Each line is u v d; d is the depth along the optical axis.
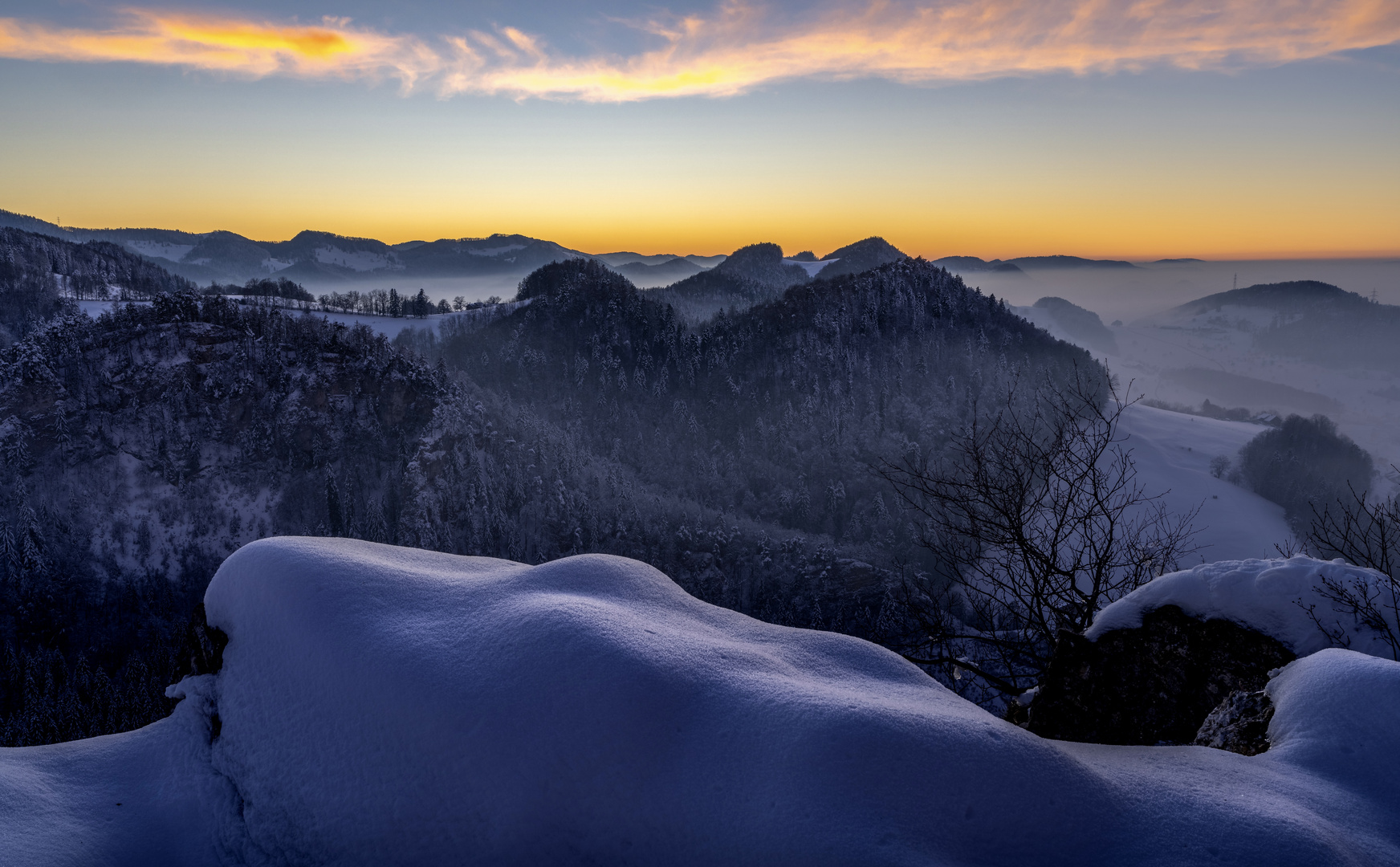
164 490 114.56
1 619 86.94
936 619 7.06
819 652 4.32
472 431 123.75
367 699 3.65
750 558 96.94
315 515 118.56
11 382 113.94
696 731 3.41
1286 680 4.44
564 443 130.00
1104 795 3.27
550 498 112.12
